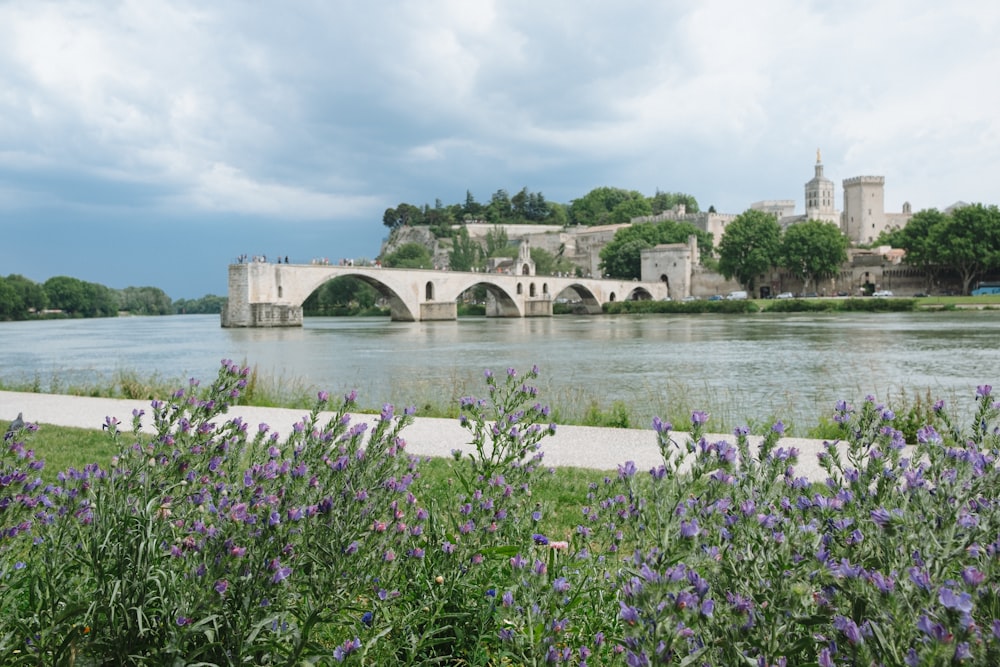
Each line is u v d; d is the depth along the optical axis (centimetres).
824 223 14350
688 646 286
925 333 6412
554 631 335
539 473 647
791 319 10000
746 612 282
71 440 1491
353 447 454
